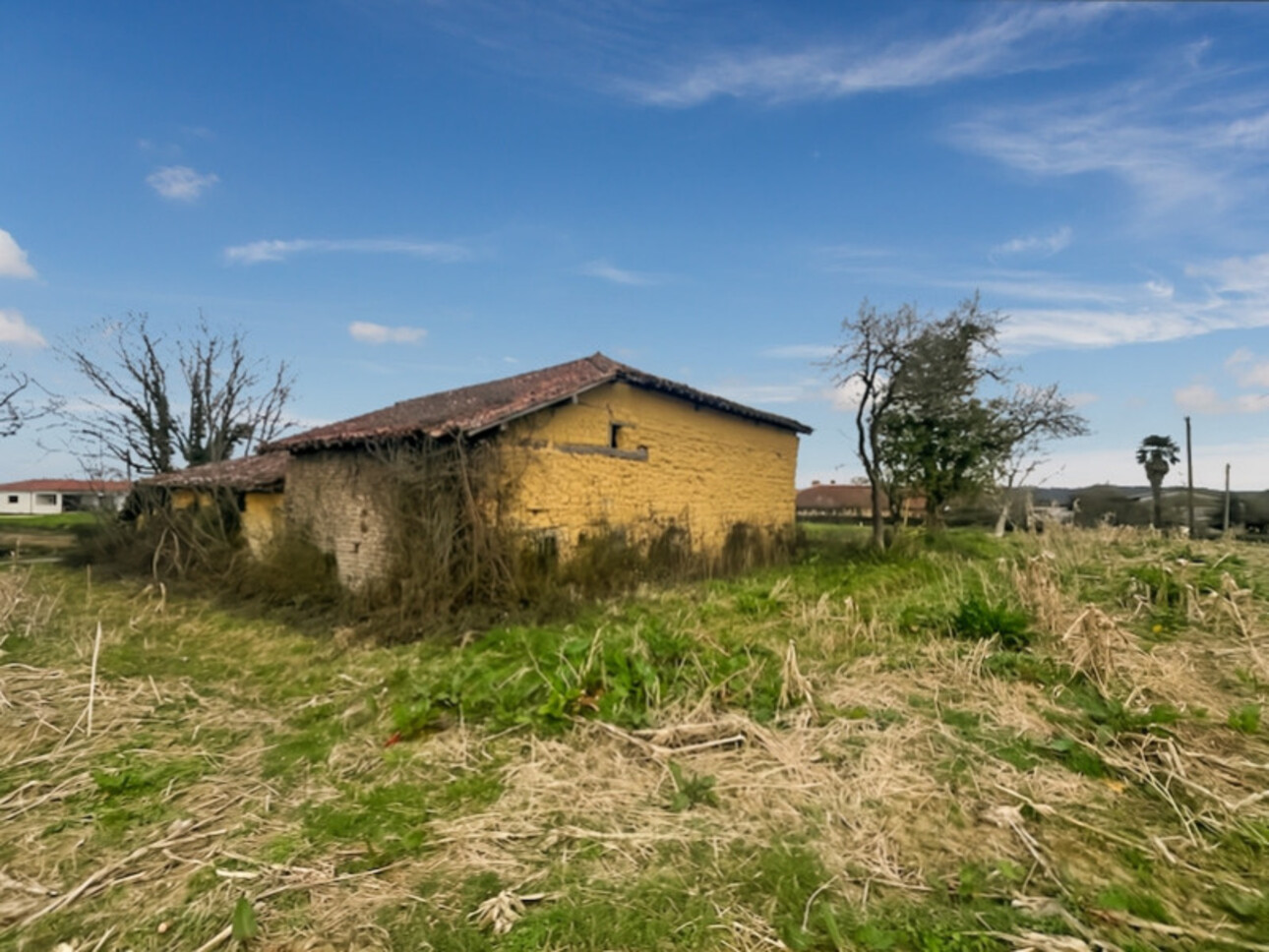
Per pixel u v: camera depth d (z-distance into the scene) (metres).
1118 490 27.97
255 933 2.37
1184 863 2.58
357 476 10.48
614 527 10.88
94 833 3.14
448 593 7.82
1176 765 3.24
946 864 2.64
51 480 51.53
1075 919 2.26
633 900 2.48
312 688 5.55
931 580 9.71
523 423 9.34
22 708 4.75
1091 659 4.67
